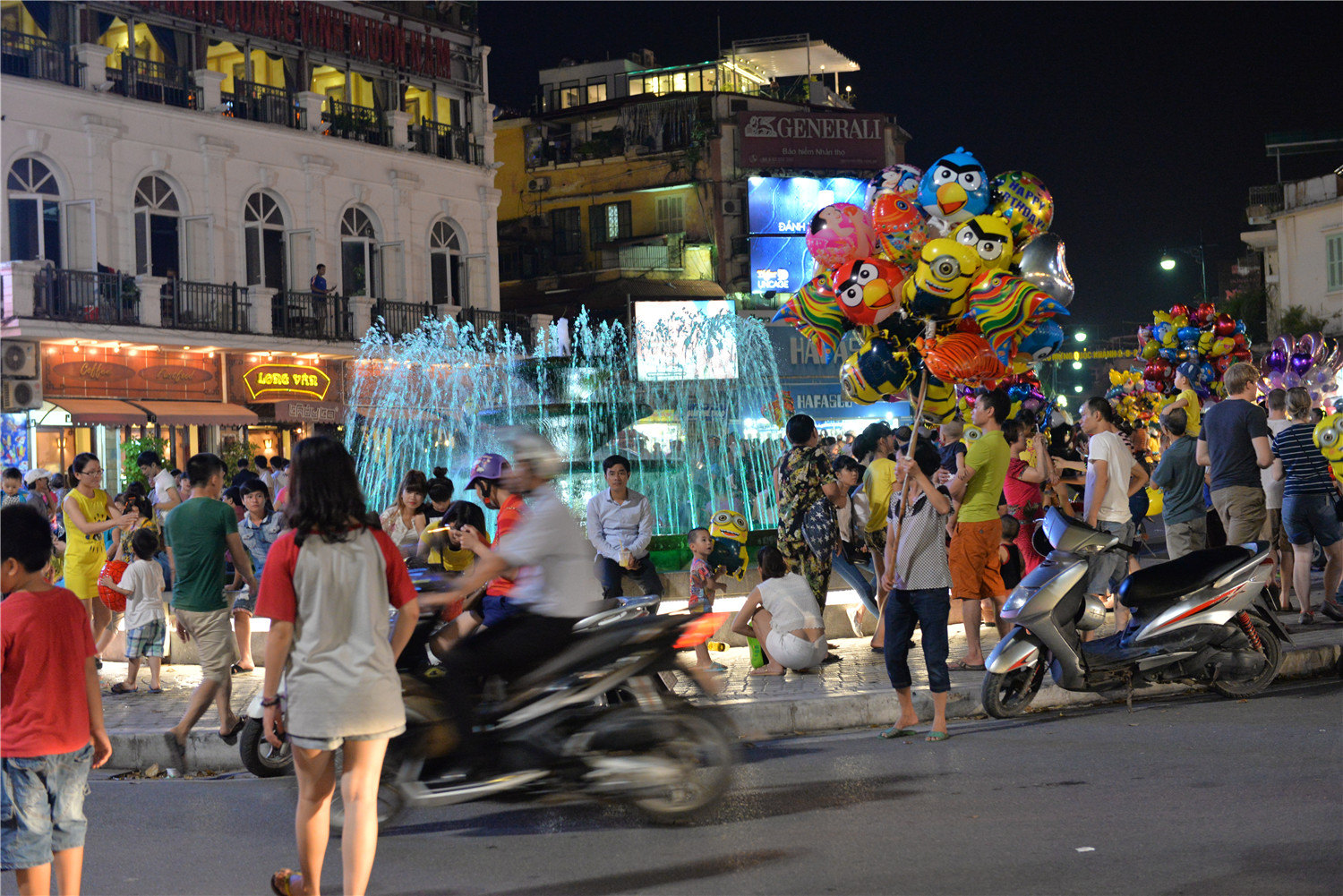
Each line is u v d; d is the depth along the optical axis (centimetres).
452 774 594
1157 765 655
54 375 2730
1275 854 495
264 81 3253
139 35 2966
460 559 898
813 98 5731
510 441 613
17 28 2753
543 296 4912
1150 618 820
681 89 5466
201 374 3019
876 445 1071
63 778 438
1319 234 4394
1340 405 1491
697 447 1842
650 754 582
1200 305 1680
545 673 588
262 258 3191
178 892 511
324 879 526
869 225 1182
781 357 4019
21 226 2719
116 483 2859
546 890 497
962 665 938
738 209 4922
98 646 1121
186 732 769
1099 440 974
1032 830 547
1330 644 916
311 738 440
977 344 1117
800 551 1018
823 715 816
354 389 3356
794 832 562
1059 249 1176
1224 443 981
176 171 2992
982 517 897
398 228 3531
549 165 5144
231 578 1214
